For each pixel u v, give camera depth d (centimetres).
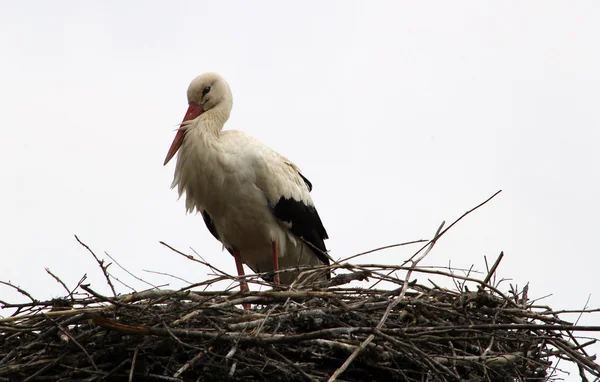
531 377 1091
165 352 1007
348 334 977
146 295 1009
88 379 966
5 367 955
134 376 997
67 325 979
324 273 1260
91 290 969
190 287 1043
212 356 981
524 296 1155
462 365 1044
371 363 1034
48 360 978
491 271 1126
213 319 1001
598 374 1009
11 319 1001
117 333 982
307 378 954
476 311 1087
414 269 1080
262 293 1056
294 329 1030
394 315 1091
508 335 1073
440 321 1084
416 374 1052
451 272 1152
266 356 998
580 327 966
